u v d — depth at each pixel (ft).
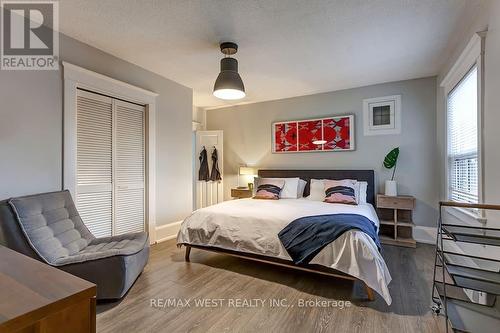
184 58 10.66
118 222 10.76
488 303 5.93
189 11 7.43
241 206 10.85
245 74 12.30
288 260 8.25
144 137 11.92
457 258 8.95
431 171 12.51
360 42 9.21
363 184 13.05
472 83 8.20
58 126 8.63
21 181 7.73
